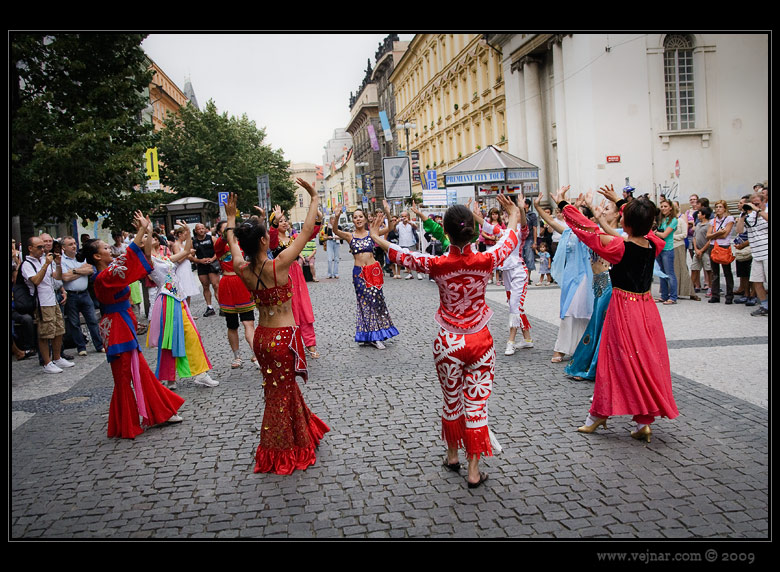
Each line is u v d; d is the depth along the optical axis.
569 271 7.07
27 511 4.04
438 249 18.70
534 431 5.15
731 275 10.89
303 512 3.90
